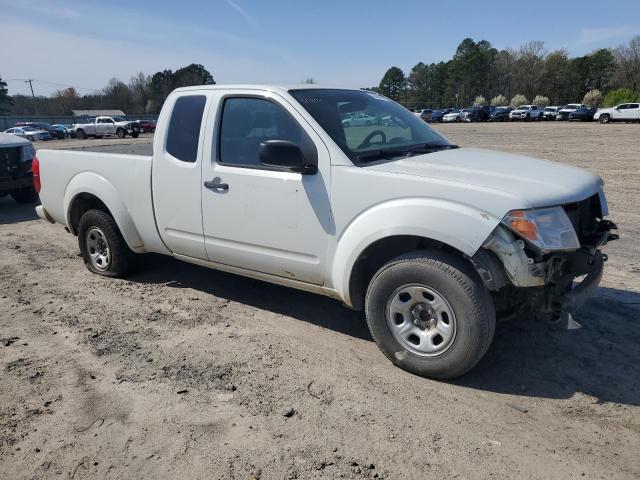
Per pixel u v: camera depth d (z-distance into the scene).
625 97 61.97
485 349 3.26
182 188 4.46
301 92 4.04
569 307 3.20
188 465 2.70
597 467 2.66
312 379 3.50
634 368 3.60
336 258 3.66
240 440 2.88
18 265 6.08
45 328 4.33
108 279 5.54
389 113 4.47
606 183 11.46
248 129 4.08
